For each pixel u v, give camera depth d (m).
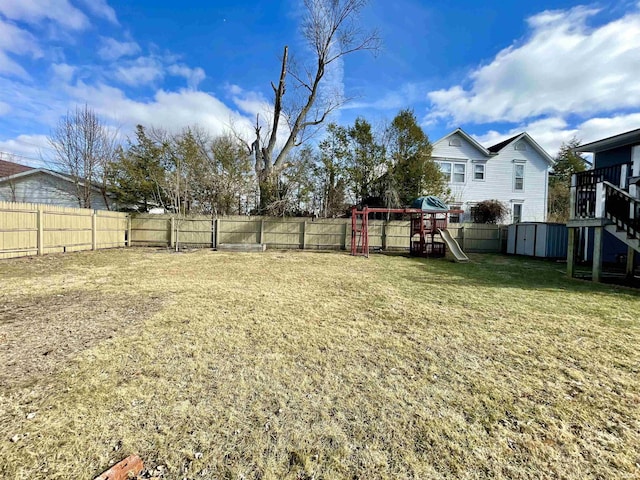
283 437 1.65
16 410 1.82
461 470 1.45
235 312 3.88
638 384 2.24
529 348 2.87
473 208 17.02
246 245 12.66
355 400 2.00
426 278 6.65
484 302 4.55
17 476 1.36
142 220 13.15
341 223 13.92
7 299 4.37
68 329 3.18
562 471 1.45
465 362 2.57
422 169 14.43
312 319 3.65
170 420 1.76
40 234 8.88
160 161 16.48
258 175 15.97
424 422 1.79
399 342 2.98
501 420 1.82
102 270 6.93
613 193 6.30
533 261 10.60
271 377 2.28
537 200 17.56
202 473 1.40
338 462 1.49
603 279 6.66
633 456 1.54
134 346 2.78
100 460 1.46
